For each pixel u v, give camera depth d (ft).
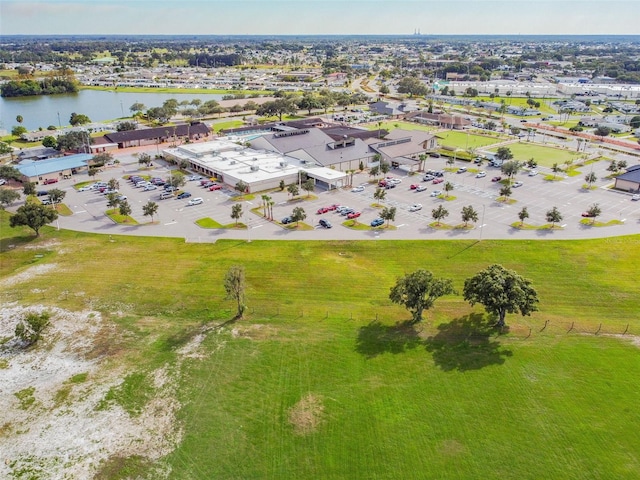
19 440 154.30
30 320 201.16
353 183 430.61
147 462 145.69
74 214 352.90
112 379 180.45
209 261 274.57
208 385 176.55
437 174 453.17
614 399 168.14
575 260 274.36
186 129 622.13
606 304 229.25
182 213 353.51
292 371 183.52
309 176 424.87
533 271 262.47
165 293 239.71
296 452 148.36
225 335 205.16
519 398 169.07
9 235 315.37
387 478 139.33
